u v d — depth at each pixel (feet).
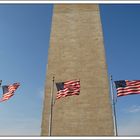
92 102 107.24
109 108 105.40
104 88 109.91
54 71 114.62
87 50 119.24
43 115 104.58
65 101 107.96
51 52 119.14
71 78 112.88
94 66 115.14
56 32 124.26
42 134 100.73
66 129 102.32
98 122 102.94
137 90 81.35
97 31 124.06
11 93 94.12
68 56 118.01
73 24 126.52
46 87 110.63
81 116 104.73
